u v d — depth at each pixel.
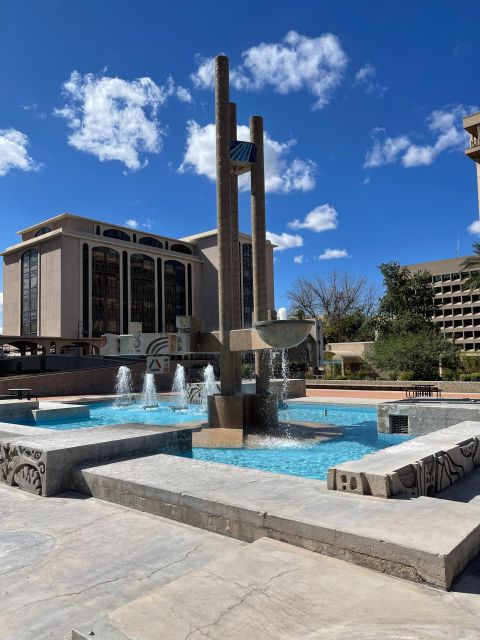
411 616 2.56
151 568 3.58
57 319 54.44
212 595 2.80
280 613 2.59
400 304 48.34
